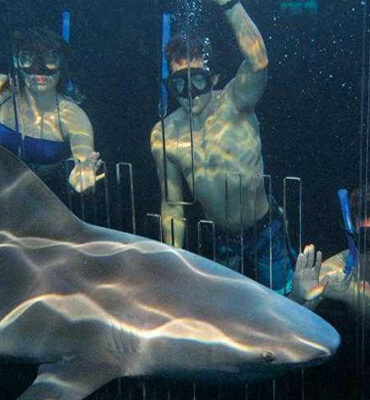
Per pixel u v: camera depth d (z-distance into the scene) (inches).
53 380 82.7
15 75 129.8
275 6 149.8
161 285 86.5
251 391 113.4
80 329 85.4
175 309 84.7
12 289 88.6
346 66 149.3
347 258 117.6
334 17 148.3
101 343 84.8
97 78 149.0
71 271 88.3
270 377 91.7
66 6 144.9
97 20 145.6
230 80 124.2
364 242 113.3
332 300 121.6
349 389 112.2
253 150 123.3
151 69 148.7
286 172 154.9
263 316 84.1
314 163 147.7
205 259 90.1
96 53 147.9
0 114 132.4
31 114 131.9
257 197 123.4
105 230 92.0
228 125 122.6
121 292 86.4
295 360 81.4
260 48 116.4
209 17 121.0
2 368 113.9
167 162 126.0
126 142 153.1
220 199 123.7
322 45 150.5
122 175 150.9
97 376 83.1
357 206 114.0
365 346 114.9
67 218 90.8
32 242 90.3
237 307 84.8
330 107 151.9
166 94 124.7
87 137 132.6
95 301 86.1
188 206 127.3
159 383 112.3
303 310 86.7
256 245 113.7
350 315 119.1
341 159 151.1
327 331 84.2
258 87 119.7
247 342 82.1
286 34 149.7
